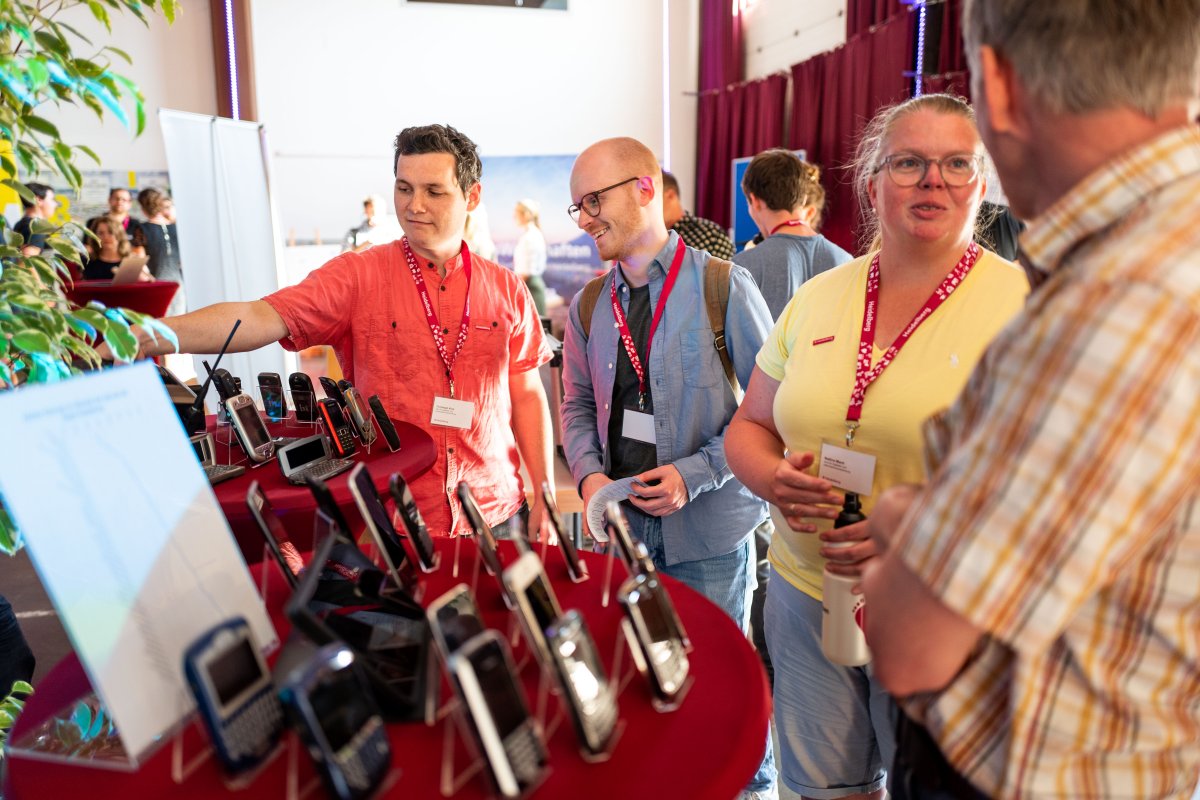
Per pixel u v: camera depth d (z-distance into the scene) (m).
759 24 8.26
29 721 0.93
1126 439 0.62
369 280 2.15
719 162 8.81
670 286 1.99
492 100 8.88
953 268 1.45
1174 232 0.66
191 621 0.90
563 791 0.77
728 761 0.81
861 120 6.28
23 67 1.09
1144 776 0.75
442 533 2.17
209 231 4.55
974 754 0.80
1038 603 0.66
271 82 8.36
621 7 8.98
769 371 1.73
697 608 1.15
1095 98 0.69
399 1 8.52
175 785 0.80
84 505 0.81
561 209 8.80
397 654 0.97
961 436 0.77
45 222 1.37
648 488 1.85
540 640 0.82
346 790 0.72
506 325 2.24
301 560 1.29
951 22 5.46
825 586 1.31
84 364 1.62
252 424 1.79
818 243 3.33
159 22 7.97
